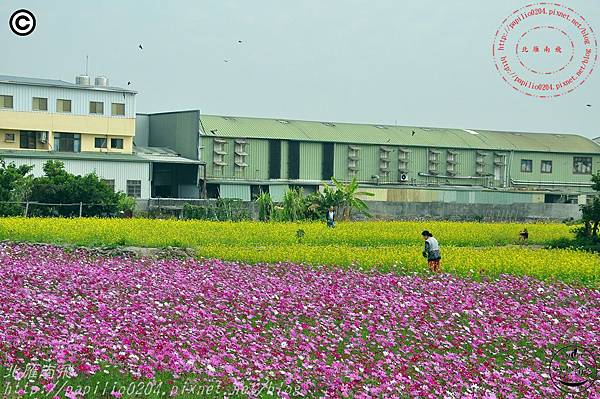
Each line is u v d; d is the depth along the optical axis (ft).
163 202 277.23
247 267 133.28
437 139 413.80
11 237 176.24
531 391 65.98
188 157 357.82
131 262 135.54
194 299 96.58
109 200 257.14
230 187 355.77
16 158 308.19
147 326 77.20
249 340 75.31
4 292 89.25
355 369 68.08
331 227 226.58
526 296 113.50
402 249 173.58
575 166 430.61
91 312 82.17
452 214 333.62
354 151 389.60
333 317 91.25
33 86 327.26
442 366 70.74
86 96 337.72
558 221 345.31
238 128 370.32
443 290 115.14
